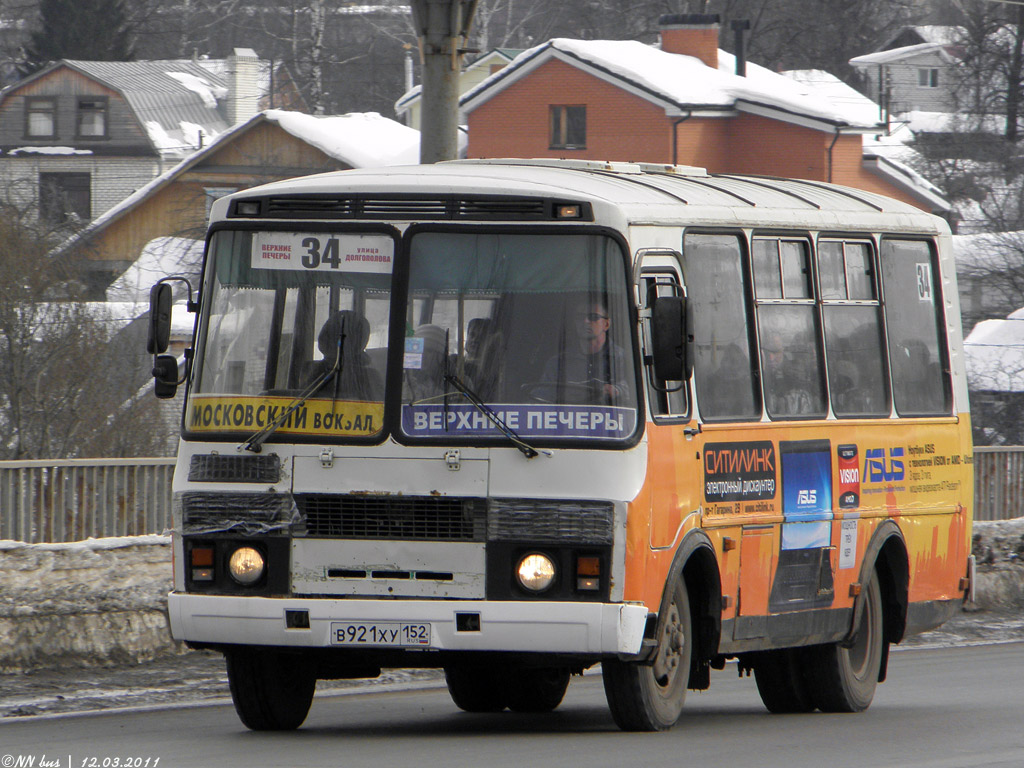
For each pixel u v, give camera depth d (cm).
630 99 14975
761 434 3155
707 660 3027
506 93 15550
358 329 2788
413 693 3803
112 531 4156
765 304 3238
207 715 3275
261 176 15775
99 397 6894
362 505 2738
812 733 3078
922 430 3747
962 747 2889
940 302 3903
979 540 5662
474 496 2702
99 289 7806
